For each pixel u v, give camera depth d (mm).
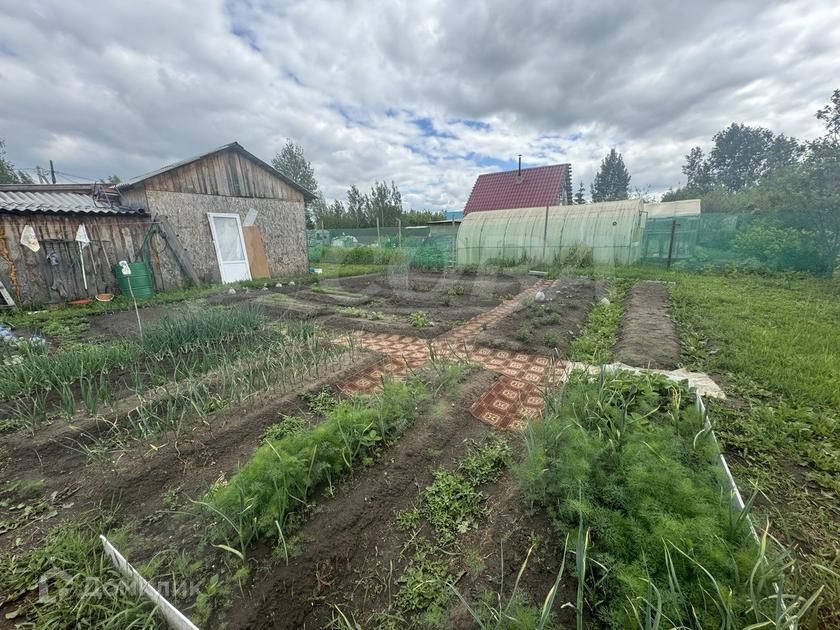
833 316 5418
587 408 2447
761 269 9695
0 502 2027
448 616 1411
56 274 7055
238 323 4844
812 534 1773
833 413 2754
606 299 6973
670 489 1695
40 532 1832
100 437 2602
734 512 1601
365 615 1471
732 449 2430
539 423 2414
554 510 1801
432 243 14383
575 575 1445
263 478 1828
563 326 5316
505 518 1854
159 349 4094
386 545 1784
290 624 1401
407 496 2084
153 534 1823
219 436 2576
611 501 1714
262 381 3395
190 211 9102
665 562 1343
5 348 4227
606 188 54188
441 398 3061
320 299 7762
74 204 8062
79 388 3342
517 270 10781
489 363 4020
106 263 7770
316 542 1725
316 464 2010
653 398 2650
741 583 1289
